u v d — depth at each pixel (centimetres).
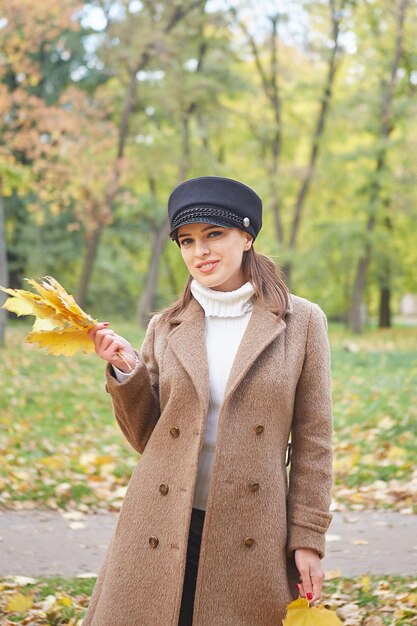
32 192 2859
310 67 2927
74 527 593
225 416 236
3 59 1900
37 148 2116
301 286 3494
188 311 258
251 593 232
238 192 250
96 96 2481
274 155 2964
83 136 2234
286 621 227
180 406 243
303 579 235
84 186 2356
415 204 2917
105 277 3481
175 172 2930
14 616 404
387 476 727
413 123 2902
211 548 232
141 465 248
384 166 2914
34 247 2995
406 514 612
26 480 706
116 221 3153
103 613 239
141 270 3866
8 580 466
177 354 246
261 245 2920
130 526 243
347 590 440
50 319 237
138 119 2731
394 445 834
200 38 2736
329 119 2875
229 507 233
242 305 252
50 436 965
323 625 225
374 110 2872
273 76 2902
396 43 2766
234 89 2800
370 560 500
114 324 2961
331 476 244
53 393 1239
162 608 233
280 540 236
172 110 2620
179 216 250
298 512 239
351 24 2803
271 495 236
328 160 2905
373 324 4312
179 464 240
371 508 638
